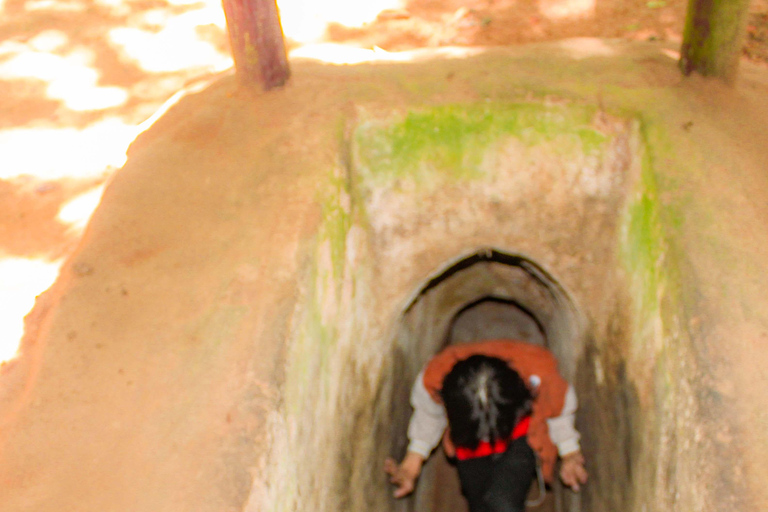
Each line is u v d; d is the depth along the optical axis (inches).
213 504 60.8
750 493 60.4
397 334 128.5
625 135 101.3
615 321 105.7
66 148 134.9
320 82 108.3
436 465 174.6
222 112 105.4
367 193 108.6
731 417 65.2
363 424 112.9
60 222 118.6
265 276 80.3
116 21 173.0
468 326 185.5
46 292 98.4
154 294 79.7
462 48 119.5
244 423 66.8
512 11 157.3
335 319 95.3
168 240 86.3
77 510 60.9
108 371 72.4
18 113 144.6
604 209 109.0
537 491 173.0
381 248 114.8
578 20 151.3
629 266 100.0
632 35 143.5
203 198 91.4
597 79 105.3
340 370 98.4
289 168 93.6
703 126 95.0
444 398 109.5
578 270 116.9
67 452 65.5
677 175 88.4
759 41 133.1
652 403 85.0
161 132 105.5
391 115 104.1
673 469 73.2
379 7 166.2
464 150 108.0
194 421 67.2
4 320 100.3
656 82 103.7
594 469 122.6
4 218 119.9
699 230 81.3
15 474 63.9
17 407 71.6
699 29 99.2
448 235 117.0
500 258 129.7
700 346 71.1
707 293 74.9
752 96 101.3
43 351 74.7
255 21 100.7
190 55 160.1
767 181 86.8
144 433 66.6
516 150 107.8
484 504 110.3
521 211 113.5
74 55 161.5
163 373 71.7
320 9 166.1
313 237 85.3
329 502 94.9
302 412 79.7
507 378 108.0
